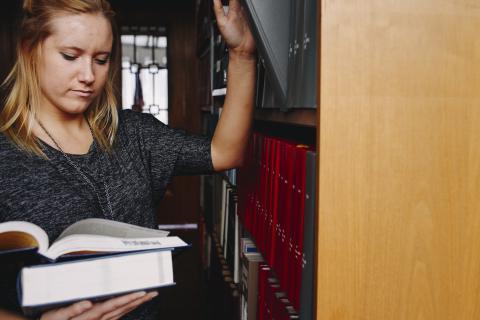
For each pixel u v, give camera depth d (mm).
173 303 3428
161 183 1357
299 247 1062
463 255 958
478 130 943
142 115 1370
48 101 1112
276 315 1396
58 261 858
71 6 1025
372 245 937
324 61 907
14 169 1057
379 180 930
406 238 942
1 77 5133
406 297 949
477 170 948
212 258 2984
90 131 1207
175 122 5496
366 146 924
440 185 944
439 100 934
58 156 1111
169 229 5500
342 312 937
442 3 925
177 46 5426
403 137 930
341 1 905
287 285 1170
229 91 1325
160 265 905
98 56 1083
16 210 1046
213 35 2863
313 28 963
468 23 932
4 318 803
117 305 890
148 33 5391
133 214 1215
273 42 1097
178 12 5391
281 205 1232
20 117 1093
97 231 944
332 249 930
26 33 1060
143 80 5434
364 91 917
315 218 945
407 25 920
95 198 1145
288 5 1099
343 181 923
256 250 1794
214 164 1370
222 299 2553
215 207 2904
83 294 862
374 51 915
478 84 938
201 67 3891
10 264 944
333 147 917
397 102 925
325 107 912
